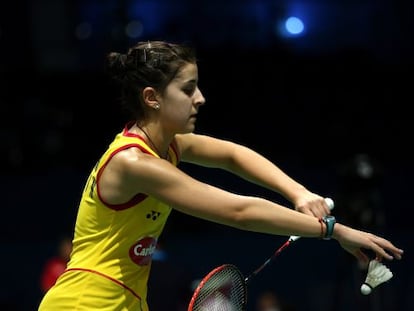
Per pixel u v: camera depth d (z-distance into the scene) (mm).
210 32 34219
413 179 26047
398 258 8289
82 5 33719
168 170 7961
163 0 34969
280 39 33188
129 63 8273
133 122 8633
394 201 25750
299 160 28031
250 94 30250
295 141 29016
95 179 8312
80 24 33750
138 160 8008
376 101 30359
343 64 31375
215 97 30125
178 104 8219
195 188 7961
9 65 32688
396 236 23250
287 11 34031
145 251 8453
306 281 23000
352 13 35281
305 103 30109
